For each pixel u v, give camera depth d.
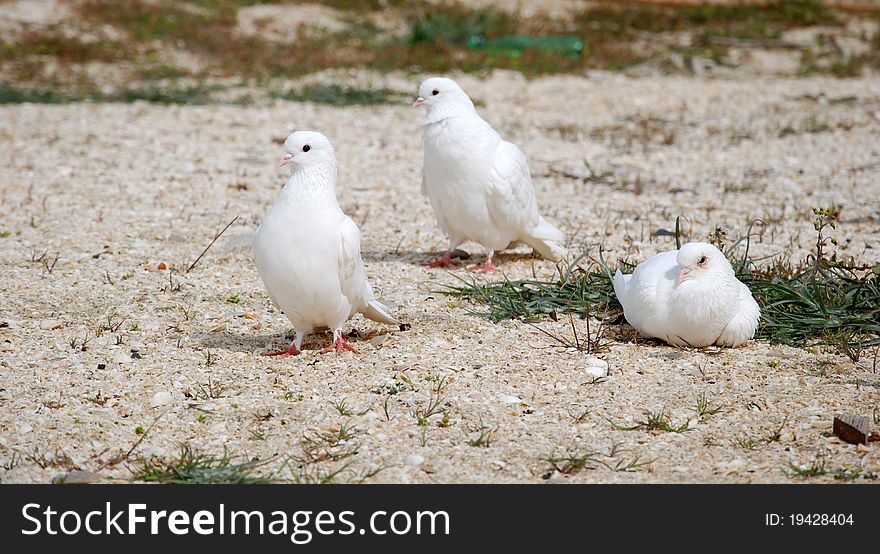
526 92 27.41
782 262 13.66
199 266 13.64
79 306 12.03
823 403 9.43
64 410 9.23
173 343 10.90
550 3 38.59
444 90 13.22
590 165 20.00
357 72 29.17
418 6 36.62
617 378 10.00
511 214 13.40
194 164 19.48
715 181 18.67
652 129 23.17
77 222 15.57
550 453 8.58
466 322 11.59
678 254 10.48
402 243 15.18
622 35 34.59
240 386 9.80
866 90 27.23
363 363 10.33
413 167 19.84
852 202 16.98
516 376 10.05
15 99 24.86
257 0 36.50
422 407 9.34
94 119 23.11
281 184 18.30
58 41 29.73
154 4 34.16
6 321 11.44
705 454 8.55
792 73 30.09
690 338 10.69
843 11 37.06
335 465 8.39
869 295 11.88
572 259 14.18
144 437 8.80
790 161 19.95
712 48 32.66
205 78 28.11
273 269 10.09
